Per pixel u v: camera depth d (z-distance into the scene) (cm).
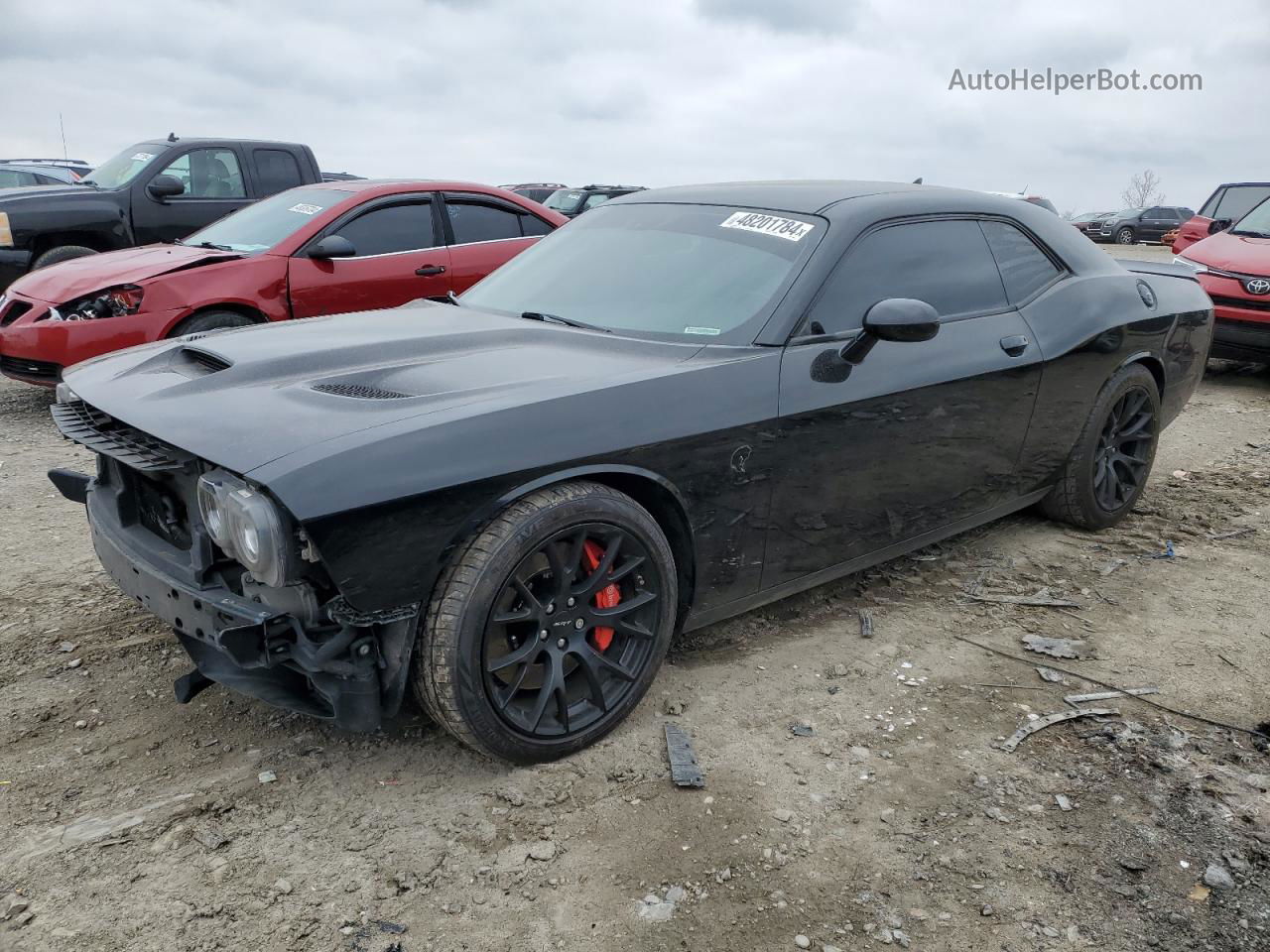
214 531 229
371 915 215
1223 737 291
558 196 1905
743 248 337
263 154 921
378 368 281
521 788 259
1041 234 423
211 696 303
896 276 346
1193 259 839
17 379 617
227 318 630
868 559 357
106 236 833
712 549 298
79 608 362
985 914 219
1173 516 493
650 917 216
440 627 239
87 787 256
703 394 283
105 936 207
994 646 348
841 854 238
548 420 253
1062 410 413
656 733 288
